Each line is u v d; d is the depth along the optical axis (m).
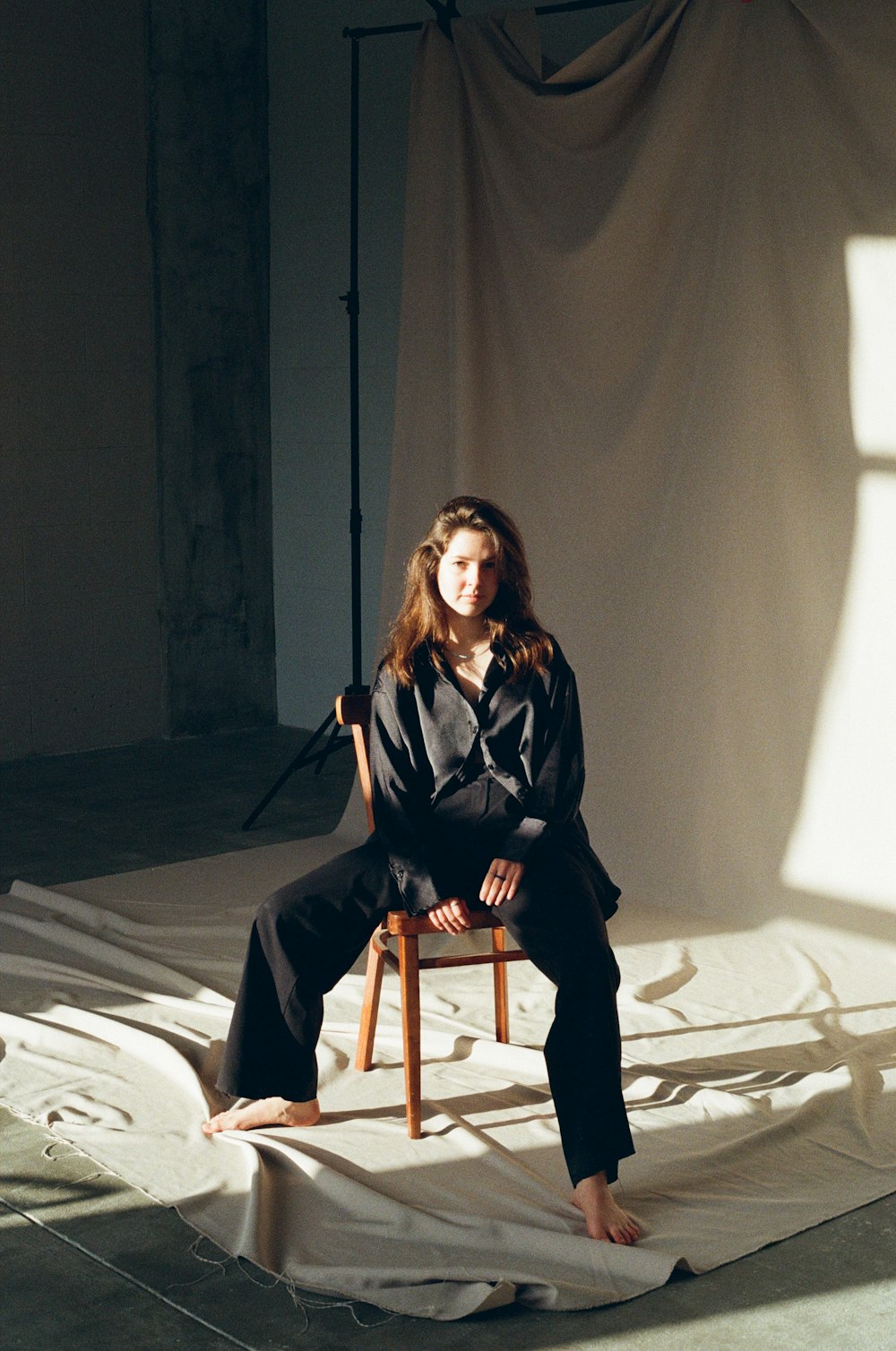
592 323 4.25
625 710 4.29
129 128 6.44
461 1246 2.33
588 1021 2.43
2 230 6.09
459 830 2.72
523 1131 2.79
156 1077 3.04
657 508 4.20
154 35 6.42
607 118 4.12
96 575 6.53
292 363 6.87
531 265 4.36
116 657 6.64
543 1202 2.48
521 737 2.70
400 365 4.68
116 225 6.44
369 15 6.36
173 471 6.69
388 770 2.71
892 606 3.77
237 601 6.98
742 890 4.07
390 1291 2.20
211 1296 2.21
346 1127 2.79
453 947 3.88
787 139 3.82
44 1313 2.16
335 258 6.64
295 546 7.00
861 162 3.70
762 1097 2.94
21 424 6.23
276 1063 2.69
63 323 6.31
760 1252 2.35
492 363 4.50
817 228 3.79
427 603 2.73
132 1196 2.52
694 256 4.05
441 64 4.51
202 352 6.72
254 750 6.58
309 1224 2.42
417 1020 2.71
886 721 3.80
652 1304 2.19
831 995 3.53
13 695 6.32
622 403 4.23
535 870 2.61
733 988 3.58
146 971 3.66
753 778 4.05
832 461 3.84
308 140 6.67
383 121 6.37
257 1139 2.71
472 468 4.48
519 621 2.73
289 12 6.68
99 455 6.48
